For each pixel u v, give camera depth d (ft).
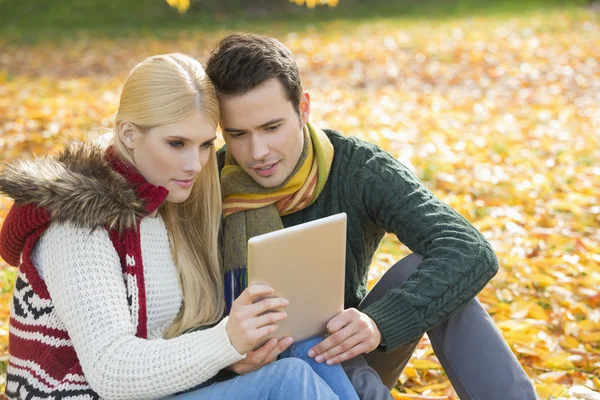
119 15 68.28
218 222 10.08
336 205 10.43
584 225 19.60
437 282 9.24
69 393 8.27
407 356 10.48
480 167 23.90
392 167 10.27
